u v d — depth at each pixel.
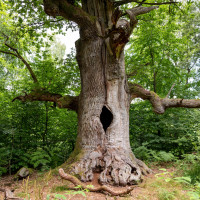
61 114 9.59
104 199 3.46
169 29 9.33
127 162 4.98
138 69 8.34
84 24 5.86
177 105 6.50
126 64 8.73
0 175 6.27
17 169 7.27
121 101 5.90
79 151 5.46
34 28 9.05
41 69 8.88
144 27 9.44
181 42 9.91
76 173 4.66
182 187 4.16
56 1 5.13
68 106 6.60
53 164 7.70
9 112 8.23
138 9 5.09
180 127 7.95
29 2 7.78
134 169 4.98
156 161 7.41
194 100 6.43
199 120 7.34
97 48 6.07
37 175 5.97
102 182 4.36
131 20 4.51
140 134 9.25
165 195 3.55
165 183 4.38
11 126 7.50
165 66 9.52
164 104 6.53
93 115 5.63
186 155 6.29
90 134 5.47
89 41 6.16
